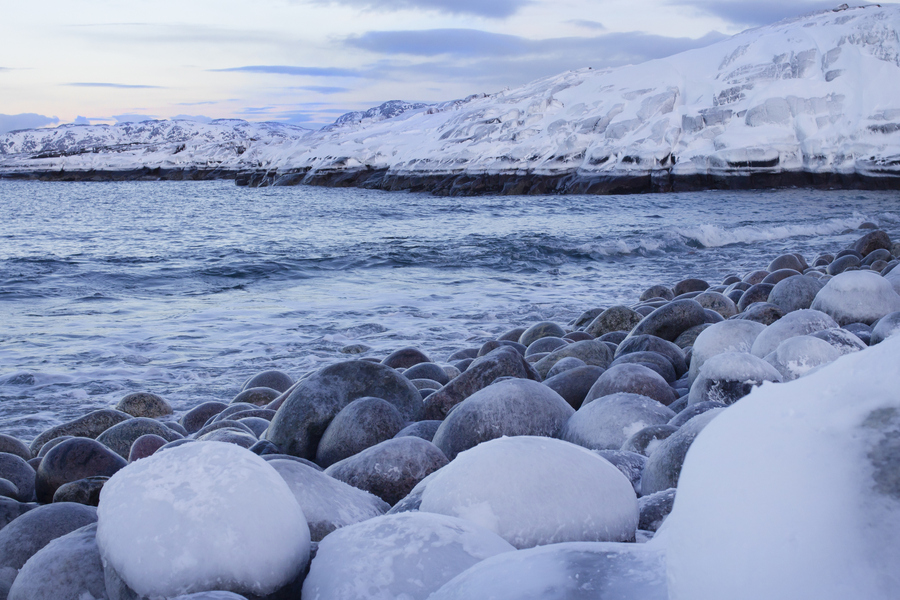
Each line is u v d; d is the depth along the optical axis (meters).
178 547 1.70
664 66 56.50
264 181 78.56
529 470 2.05
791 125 45.91
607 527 2.02
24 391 8.01
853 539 0.89
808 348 3.91
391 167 63.41
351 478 3.00
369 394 4.68
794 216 29.61
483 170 54.88
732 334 5.00
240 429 5.02
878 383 1.00
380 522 1.83
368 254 20.09
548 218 31.67
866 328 5.37
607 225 27.92
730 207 34.84
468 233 25.67
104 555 1.80
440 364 7.15
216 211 39.16
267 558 1.72
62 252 20.97
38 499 4.11
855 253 12.23
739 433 1.06
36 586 1.91
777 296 7.15
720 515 1.00
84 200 53.66
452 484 2.07
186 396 7.78
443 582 1.61
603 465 2.18
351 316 12.18
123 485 1.86
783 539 0.93
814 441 0.98
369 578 1.64
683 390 4.91
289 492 1.90
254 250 21.25
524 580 1.31
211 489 1.79
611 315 8.23
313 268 18.14
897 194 39.72
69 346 10.16
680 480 1.11
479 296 14.11
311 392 4.55
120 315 12.45
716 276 16.36
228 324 11.64
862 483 0.92
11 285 15.30
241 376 8.65
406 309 12.74
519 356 5.07
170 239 24.84
